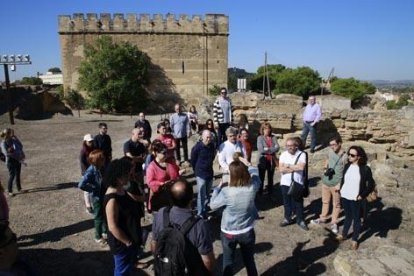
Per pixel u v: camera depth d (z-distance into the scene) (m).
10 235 3.18
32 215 7.93
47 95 33.88
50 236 6.89
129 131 20.62
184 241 3.56
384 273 5.10
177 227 3.67
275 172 11.13
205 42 41.94
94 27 40.34
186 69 42.12
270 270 5.77
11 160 9.17
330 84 53.34
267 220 7.71
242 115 9.80
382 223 7.53
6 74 22.09
